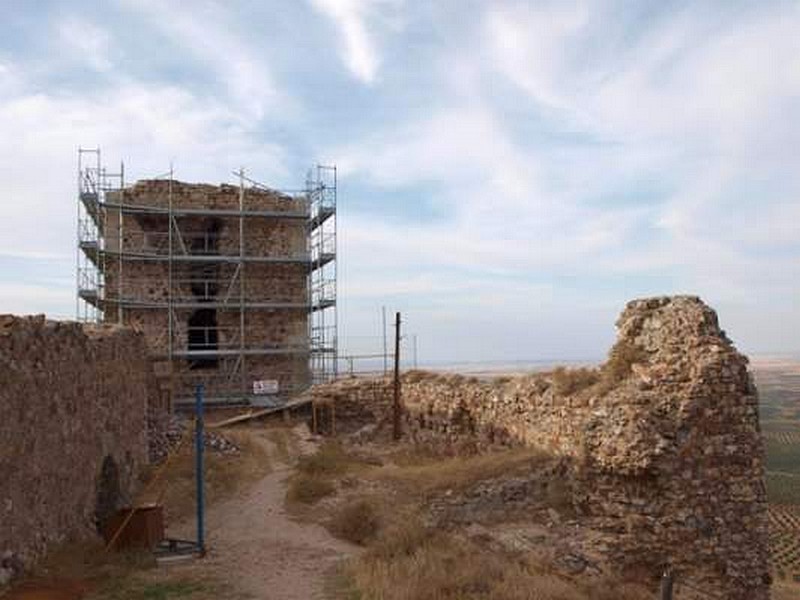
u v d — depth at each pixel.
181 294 34.88
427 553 12.45
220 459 22.23
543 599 10.65
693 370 16.34
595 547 15.40
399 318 30.72
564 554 15.11
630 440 15.75
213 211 34.94
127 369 18.16
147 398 22.30
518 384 20.92
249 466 22.03
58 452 12.17
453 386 25.38
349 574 12.07
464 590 10.75
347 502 17.58
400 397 29.53
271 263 36.16
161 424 24.97
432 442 25.42
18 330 10.59
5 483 9.98
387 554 12.84
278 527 15.84
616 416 16.16
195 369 35.84
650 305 17.98
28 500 10.81
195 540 14.59
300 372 36.19
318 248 37.72
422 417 27.02
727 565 15.84
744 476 16.23
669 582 10.38
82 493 13.56
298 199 36.88
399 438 28.08
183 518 16.62
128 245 34.59
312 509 17.38
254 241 36.12
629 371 17.44
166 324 34.47
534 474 17.62
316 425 30.61
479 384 23.78
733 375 16.36
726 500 16.06
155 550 13.27
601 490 16.23
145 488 18.39
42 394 11.48
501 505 17.11
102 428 15.21
